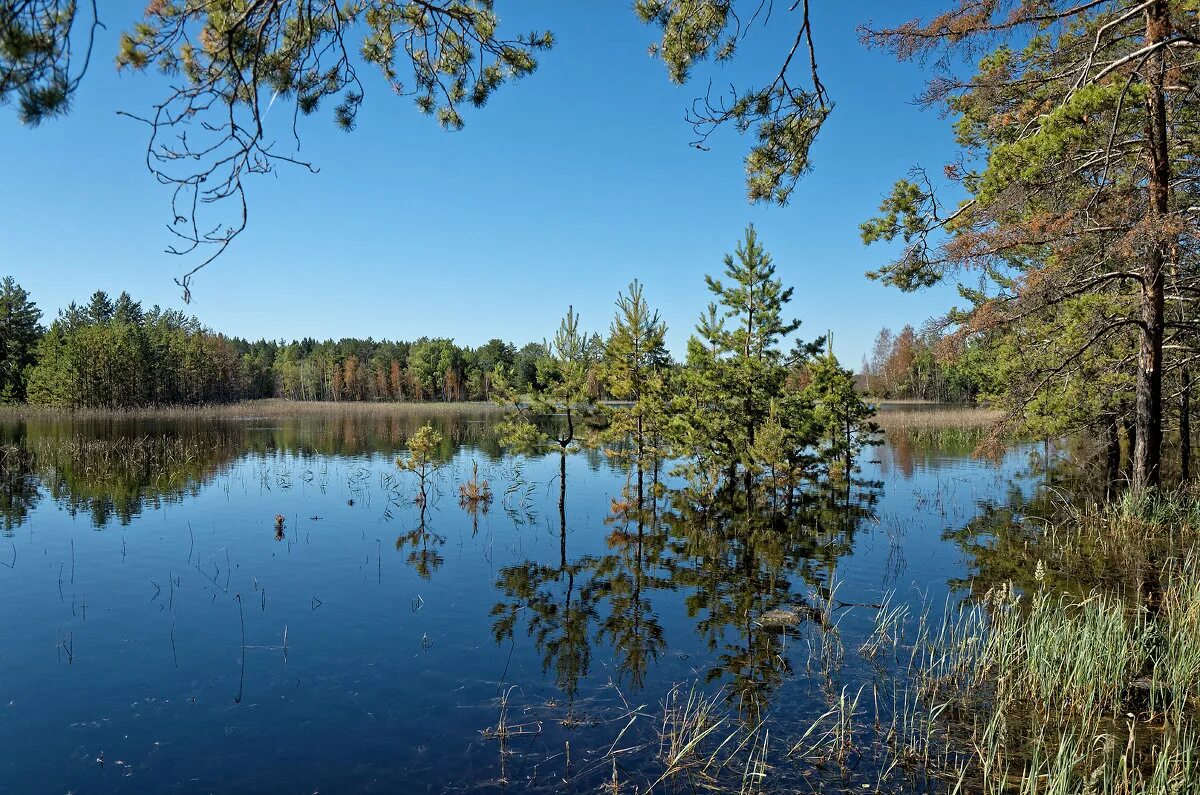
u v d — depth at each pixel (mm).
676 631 9156
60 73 3037
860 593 10688
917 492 20656
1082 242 12500
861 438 24250
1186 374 16516
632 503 19531
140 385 62500
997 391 20281
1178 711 6191
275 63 5023
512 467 27875
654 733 6375
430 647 8617
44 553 13469
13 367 68125
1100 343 15102
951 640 8336
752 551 13711
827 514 17516
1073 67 12672
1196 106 12602
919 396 89312
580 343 18375
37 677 7695
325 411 69375
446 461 29750
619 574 12109
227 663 8102
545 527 16391
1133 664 7184
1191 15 11797
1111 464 20469
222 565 12695
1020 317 13453
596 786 5500
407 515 17797
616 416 19703
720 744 6152
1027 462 27797
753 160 7184
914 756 5859
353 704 7020
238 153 3971
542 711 6852
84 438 35719
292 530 15844
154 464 26828
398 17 5801
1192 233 11469
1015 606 8922
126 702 7082
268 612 10008
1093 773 5031
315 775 5699
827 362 23172
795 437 18656
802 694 7160
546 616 9828
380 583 11539
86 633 9102
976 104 13805
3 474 23766
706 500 19562
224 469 26016
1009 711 6609
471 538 15133
